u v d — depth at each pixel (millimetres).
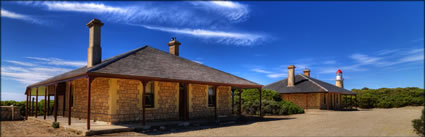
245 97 25750
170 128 12828
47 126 13508
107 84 13320
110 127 11633
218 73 18438
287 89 32500
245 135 10766
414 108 33969
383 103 37719
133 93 13820
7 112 17688
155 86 14680
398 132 11336
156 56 16594
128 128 11625
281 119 18188
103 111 13445
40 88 19281
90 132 10531
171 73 14523
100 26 15289
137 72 12758
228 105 19062
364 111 28141
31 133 11258
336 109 32125
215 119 16250
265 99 25562
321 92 29500
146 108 14195
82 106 15492
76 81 16375
